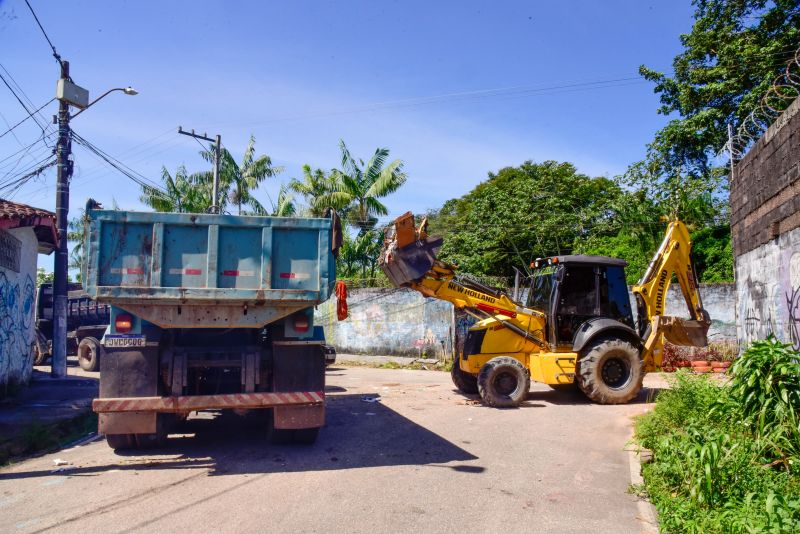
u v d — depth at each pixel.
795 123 8.41
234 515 4.77
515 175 33.41
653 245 22.33
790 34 20.42
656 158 23.77
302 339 6.84
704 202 21.91
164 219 6.28
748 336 11.16
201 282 6.36
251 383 6.69
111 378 6.41
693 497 4.70
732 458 4.94
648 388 12.73
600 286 11.34
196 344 7.21
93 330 18.72
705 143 22.66
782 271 9.09
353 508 4.99
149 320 6.32
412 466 6.41
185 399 6.39
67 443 7.64
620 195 24.53
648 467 6.07
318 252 6.63
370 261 27.67
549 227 25.55
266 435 7.76
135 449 7.04
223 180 28.38
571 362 10.81
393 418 9.30
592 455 7.00
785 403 5.55
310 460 6.61
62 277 14.99
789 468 5.26
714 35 22.38
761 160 10.05
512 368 10.55
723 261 20.61
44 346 18.95
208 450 7.04
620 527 4.67
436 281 10.79
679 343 11.62
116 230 6.25
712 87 21.64
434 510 5.00
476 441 7.70
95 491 5.41
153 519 4.66
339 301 7.92
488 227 27.00
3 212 11.22
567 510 5.06
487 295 11.15
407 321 22.94
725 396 6.62
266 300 6.39
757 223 10.38
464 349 11.67
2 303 11.43
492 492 5.53
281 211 27.41
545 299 11.67
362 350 23.75
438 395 12.11
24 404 10.48
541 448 7.34
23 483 5.70
